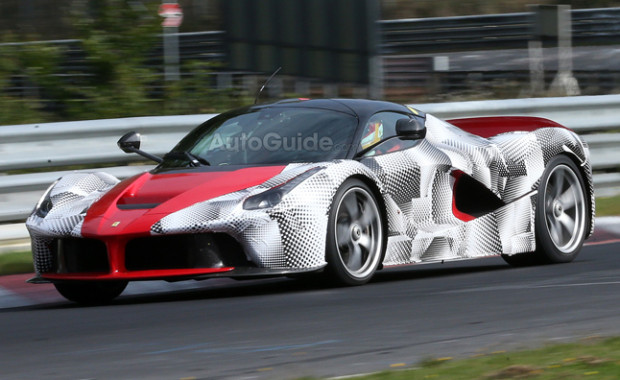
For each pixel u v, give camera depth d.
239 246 11.95
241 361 8.26
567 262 15.62
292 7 30.20
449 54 48.81
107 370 8.12
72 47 35.38
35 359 8.83
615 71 38.62
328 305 11.33
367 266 13.02
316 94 30.66
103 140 19.09
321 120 13.91
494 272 14.82
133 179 13.44
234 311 11.22
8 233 17.80
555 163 15.67
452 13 60.16
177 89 31.56
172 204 12.27
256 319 10.53
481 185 14.64
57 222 12.72
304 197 12.17
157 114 31.06
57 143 18.61
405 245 13.48
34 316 11.70
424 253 13.78
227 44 34.81
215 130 14.34
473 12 60.19
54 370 8.25
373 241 13.08
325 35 28.16
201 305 11.92
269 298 12.25
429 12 59.75
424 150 14.22
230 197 12.23
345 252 12.75
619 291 11.54
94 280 12.34
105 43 31.62
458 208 14.47
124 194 12.91
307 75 29.45
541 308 10.57
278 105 14.64
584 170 16.06
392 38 48.41
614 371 7.02
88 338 9.86
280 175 12.59
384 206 13.23
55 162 18.55
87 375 7.96
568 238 15.79
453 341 8.86
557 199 15.76
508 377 6.96
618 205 21.12
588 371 7.05
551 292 11.79
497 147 15.09
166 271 11.98
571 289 11.95
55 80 32.22
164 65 32.12
